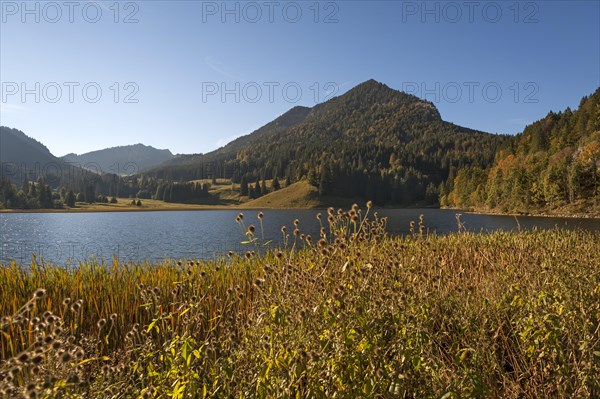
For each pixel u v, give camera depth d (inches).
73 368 85.7
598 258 225.1
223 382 94.0
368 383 88.6
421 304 118.7
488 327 142.3
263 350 98.6
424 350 106.6
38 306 197.6
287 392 84.4
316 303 111.7
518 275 195.3
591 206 2662.4
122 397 98.7
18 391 70.9
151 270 297.1
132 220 3024.1
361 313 101.7
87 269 273.3
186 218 3309.5
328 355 96.9
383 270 139.6
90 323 190.5
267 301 121.8
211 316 169.2
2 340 145.5
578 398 99.6
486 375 113.5
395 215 3154.5
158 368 107.9
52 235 1752.0
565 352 121.2
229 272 254.4
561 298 140.3
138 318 201.5
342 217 157.2
